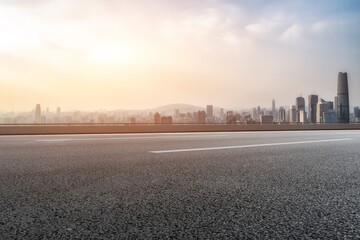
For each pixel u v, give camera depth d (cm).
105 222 197
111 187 301
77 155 561
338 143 841
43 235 174
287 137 1144
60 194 271
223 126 2484
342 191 291
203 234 178
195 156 544
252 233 180
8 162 473
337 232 183
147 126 2177
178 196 267
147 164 452
